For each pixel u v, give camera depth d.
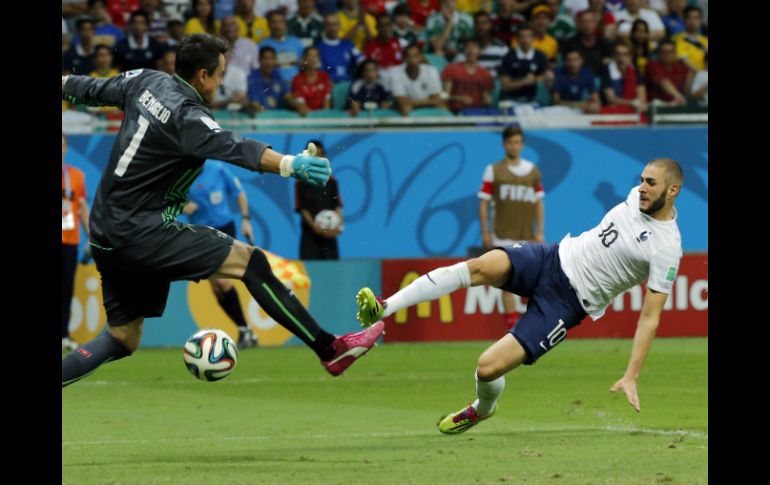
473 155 64.19
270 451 27.00
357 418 33.47
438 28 68.75
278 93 65.06
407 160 63.84
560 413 33.94
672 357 49.59
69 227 53.28
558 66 68.50
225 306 53.94
